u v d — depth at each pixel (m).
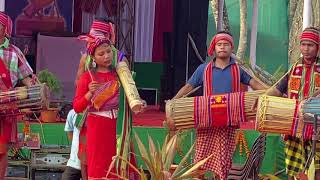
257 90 6.53
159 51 14.20
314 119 5.73
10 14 13.85
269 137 8.41
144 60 14.17
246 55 15.16
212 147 6.65
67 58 12.66
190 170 6.02
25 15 13.91
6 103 6.33
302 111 5.88
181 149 7.76
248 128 8.80
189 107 6.45
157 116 11.62
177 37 12.55
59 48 12.70
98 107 6.33
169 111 6.47
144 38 14.20
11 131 6.59
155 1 14.13
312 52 6.29
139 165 7.74
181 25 12.50
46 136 8.64
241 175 7.11
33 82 6.66
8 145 6.62
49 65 12.65
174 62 12.62
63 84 12.53
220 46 6.57
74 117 7.65
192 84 6.77
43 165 8.52
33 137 8.56
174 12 12.57
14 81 6.57
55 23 14.05
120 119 6.48
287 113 6.04
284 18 14.66
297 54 15.48
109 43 6.41
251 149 7.59
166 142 6.36
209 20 15.27
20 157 8.55
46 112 9.10
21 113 6.48
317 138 5.92
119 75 6.44
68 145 8.62
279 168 8.44
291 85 6.41
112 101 6.39
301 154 6.39
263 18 14.77
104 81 6.40
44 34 13.05
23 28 13.89
